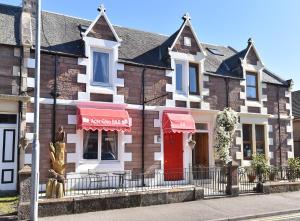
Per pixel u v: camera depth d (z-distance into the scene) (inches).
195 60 711.1
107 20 628.1
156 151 648.4
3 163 529.7
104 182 589.0
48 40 597.9
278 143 810.8
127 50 679.1
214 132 714.8
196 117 701.9
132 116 632.4
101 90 607.2
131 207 484.4
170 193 516.7
